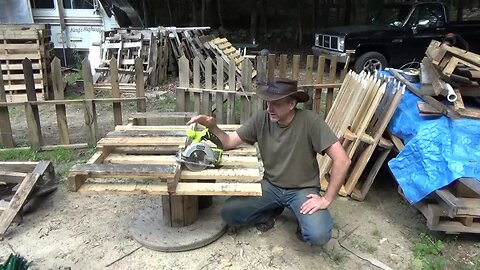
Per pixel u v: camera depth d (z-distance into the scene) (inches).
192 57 344.2
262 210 114.9
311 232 102.0
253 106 200.2
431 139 120.0
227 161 111.0
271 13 620.4
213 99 212.2
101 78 312.8
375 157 153.0
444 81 129.3
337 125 156.9
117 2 390.6
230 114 204.4
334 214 132.7
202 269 105.0
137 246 114.0
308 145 106.3
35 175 136.9
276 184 112.0
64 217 129.8
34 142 180.4
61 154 177.5
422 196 114.5
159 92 305.9
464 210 108.7
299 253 111.8
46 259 109.2
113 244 115.2
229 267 105.9
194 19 588.7
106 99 184.4
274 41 588.1
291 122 105.3
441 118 125.8
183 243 110.8
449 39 289.1
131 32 338.6
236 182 107.8
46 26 305.7
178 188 98.9
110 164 101.3
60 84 180.1
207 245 114.2
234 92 200.2
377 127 140.3
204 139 112.0
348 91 164.7
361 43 356.8
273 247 114.1
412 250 113.7
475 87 131.4
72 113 253.3
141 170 97.6
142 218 124.2
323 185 144.9
